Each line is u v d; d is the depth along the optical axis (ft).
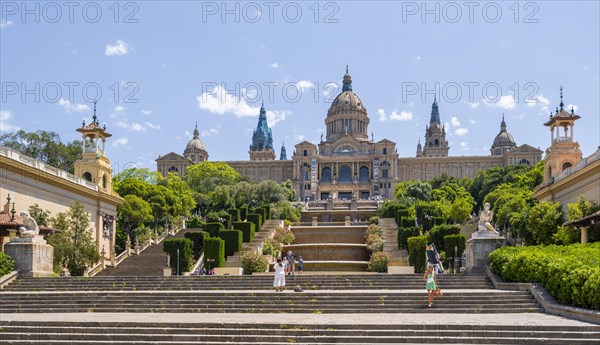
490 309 101.45
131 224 303.89
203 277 134.92
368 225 307.37
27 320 87.97
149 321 85.81
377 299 107.04
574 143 248.11
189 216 425.69
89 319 90.63
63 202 220.84
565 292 97.14
